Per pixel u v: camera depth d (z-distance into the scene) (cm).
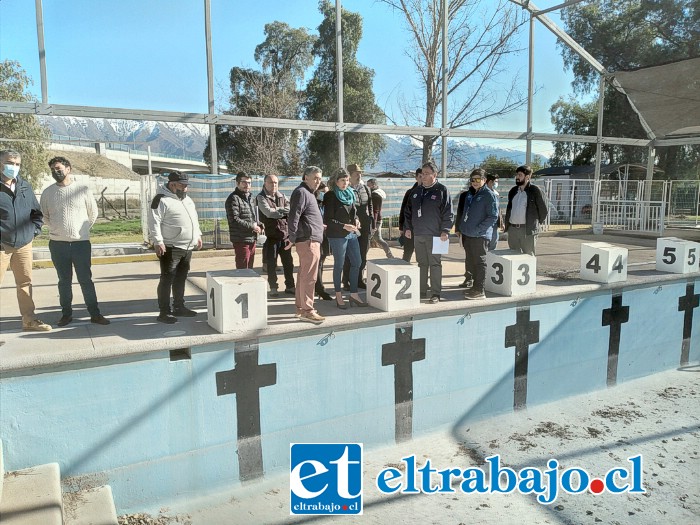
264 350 445
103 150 4300
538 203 666
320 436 482
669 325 742
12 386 357
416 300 518
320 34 3080
